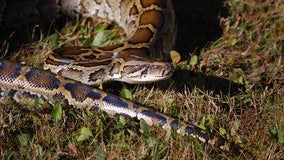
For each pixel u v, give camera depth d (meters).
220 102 11.74
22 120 10.83
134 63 11.80
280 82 12.59
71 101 11.27
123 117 10.97
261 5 14.95
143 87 12.06
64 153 10.22
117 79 12.09
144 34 13.00
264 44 13.90
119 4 14.34
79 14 14.74
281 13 14.68
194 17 14.99
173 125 10.69
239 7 14.97
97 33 14.03
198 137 10.49
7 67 11.50
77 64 12.02
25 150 10.16
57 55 12.31
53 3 14.54
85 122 10.88
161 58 13.16
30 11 14.41
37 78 11.45
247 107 11.77
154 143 10.31
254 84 12.44
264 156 10.44
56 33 13.97
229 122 11.30
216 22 14.80
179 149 10.24
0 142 10.38
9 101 11.23
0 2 14.07
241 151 10.37
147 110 10.95
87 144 10.52
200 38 14.29
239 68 12.97
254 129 11.14
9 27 14.27
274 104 11.69
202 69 12.91
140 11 13.77
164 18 13.55
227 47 13.85
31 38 13.72
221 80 12.58
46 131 10.59
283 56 13.26
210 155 10.26
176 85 12.16
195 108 11.44
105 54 12.36
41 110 11.01
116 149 10.33
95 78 12.09
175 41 14.02
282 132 10.87
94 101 11.16
